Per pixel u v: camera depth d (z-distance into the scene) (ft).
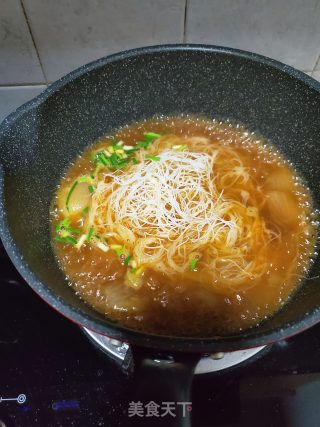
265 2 1.01
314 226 1.03
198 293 0.92
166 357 0.71
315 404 0.83
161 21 1.06
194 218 0.99
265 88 1.06
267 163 1.14
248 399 0.83
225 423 0.81
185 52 1.02
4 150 0.84
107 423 0.81
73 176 1.11
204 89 1.12
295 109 1.05
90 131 1.14
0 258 1.03
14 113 0.88
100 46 1.11
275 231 1.01
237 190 1.08
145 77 1.08
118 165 1.10
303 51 1.15
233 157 1.15
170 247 0.97
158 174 1.06
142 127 1.20
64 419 0.81
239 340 0.66
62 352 0.89
